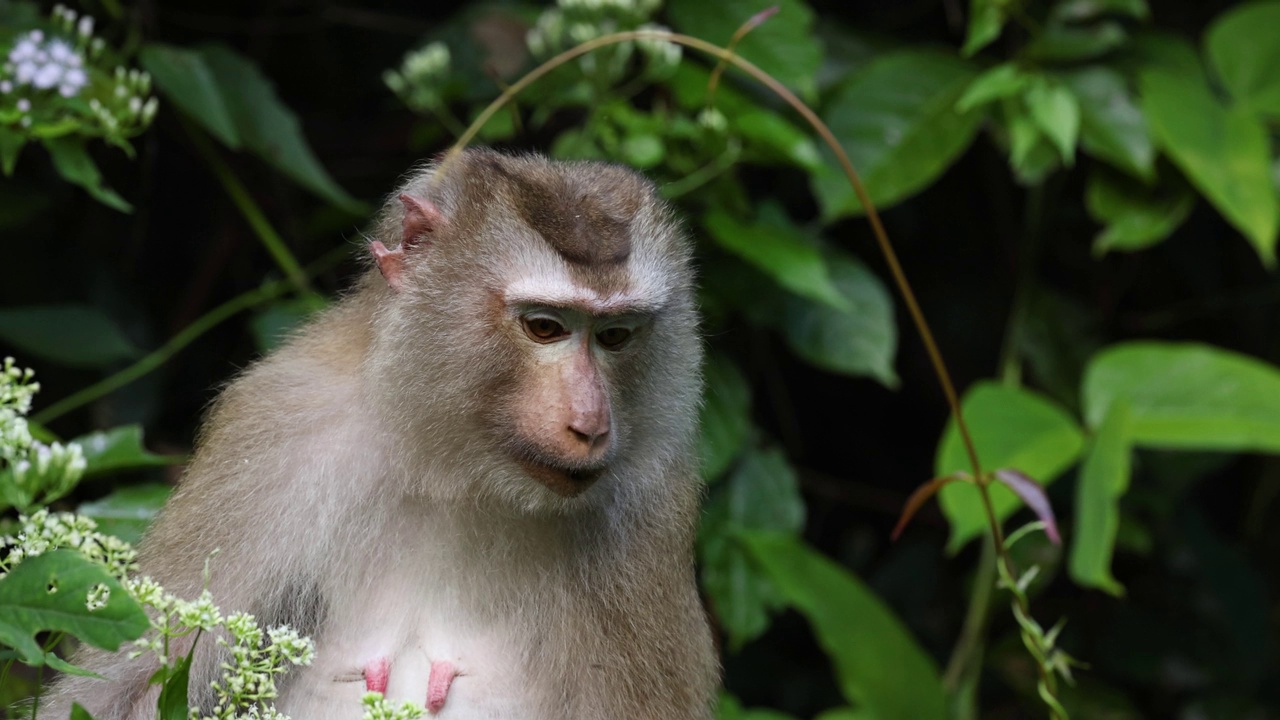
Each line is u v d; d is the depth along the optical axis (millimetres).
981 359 15266
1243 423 11680
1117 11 13250
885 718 11680
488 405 7613
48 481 6902
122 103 9227
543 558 8047
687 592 8398
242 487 7551
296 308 11375
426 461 7746
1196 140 12344
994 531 8852
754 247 11070
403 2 14695
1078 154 14562
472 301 7625
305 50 14383
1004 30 13398
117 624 5352
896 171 12273
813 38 12391
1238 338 15875
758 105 12117
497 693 7805
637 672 8109
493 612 7910
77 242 13125
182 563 7406
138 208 13289
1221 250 15625
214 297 13945
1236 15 13086
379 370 7766
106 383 10750
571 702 8031
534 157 8523
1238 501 16891
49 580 5395
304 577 7664
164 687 5965
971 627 13438
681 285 8250
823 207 12211
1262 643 15133
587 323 7570
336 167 14133
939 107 12430
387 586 7758
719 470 11594
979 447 11461
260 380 7945
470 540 7836
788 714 15102
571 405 7418
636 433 8117
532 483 7613
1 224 11680
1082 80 12688
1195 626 15180
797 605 11695
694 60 12016
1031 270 14000
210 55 11266
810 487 15273
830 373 15500
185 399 13680
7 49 9375
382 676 7531
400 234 8055
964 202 15172
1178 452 14398
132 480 11984
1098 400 11938
